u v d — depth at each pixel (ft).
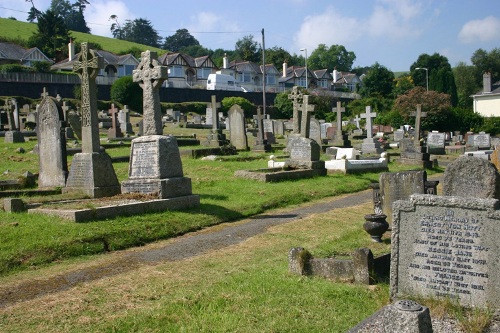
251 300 22.86
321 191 57.72
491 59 358.02
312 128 101.40
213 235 38.09
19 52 280.92
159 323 20.84
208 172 65.57
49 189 50.16
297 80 352.49
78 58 48.29
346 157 79.71
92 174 46.26
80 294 24.94
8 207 40.14
